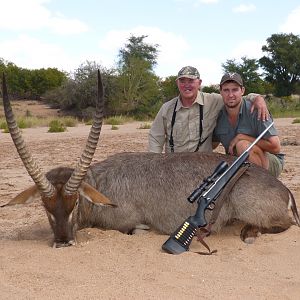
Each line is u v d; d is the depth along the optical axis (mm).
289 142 16703
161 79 53500
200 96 7117
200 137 7172
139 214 6070
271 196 5895
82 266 4754
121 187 6074
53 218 5488
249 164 5988
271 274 4633
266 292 4203
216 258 5031
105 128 28000
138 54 56594
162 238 5680
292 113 41656
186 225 5297
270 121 6762
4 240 5875
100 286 4281
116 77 47250
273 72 61500
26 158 5328
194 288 4258
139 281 4391
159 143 7398
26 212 7504
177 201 5980
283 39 60812
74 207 5551
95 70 47156
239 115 6883
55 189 5492
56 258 4957
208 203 5484
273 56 61219
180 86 7000
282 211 5949
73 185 5445
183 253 5141
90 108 45188
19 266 4742
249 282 4422
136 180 6078
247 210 5836
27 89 58312
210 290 4227
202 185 5598
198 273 4609
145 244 5422
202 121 7113
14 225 6766
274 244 5496
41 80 58219
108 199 5734
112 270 4652
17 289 4227
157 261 4883
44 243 5605
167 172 6090
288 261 4988
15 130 5254
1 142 19312
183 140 7203
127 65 48625
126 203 6039
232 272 4656
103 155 14234
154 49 57500
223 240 5723
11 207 7828
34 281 4398
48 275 4520
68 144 18125
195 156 6254
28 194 5645
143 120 41531
